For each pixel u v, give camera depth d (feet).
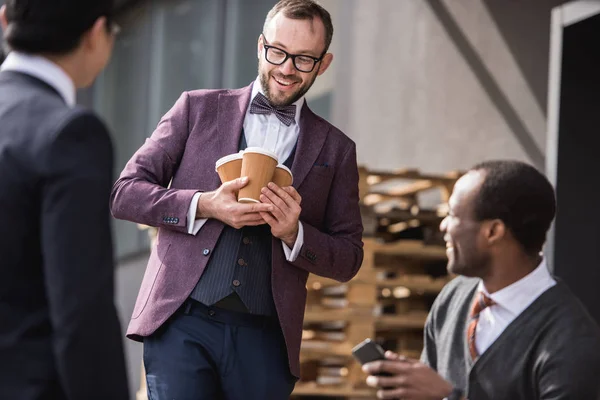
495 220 12.51
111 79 49.42
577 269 20.70
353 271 12.80
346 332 20.53
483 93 25.96
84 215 8.66
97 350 8.65
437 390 11.92
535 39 23.94
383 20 32.22
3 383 8.75
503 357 12.42
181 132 12.63
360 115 33.55
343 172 12.87
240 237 12.05
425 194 27.78
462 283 13.70
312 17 12.18
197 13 44.06
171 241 12.21
